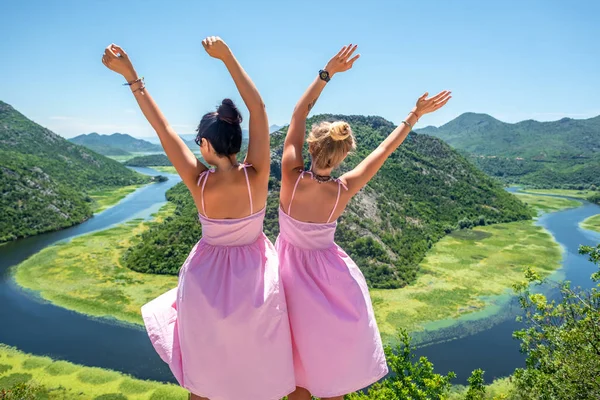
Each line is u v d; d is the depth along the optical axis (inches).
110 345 1213.7
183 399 970.7
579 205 4101.9
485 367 1123.3
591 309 511.8
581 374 457.4
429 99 125.5
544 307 561.9
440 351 1210.0
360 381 115.0
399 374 582.9
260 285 107.8
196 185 107.8
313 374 113.5
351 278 118.8
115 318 1397.6
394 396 523.5
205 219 110.4
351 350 114.0
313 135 115.6
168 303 126.3
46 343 1216.8
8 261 2015.3
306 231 116.9
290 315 115.3
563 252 2245.3
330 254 119.2
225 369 104.1
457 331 1330.0
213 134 102.7
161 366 1107.3
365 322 117.4
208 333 104.1
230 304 104.2
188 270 109.8
